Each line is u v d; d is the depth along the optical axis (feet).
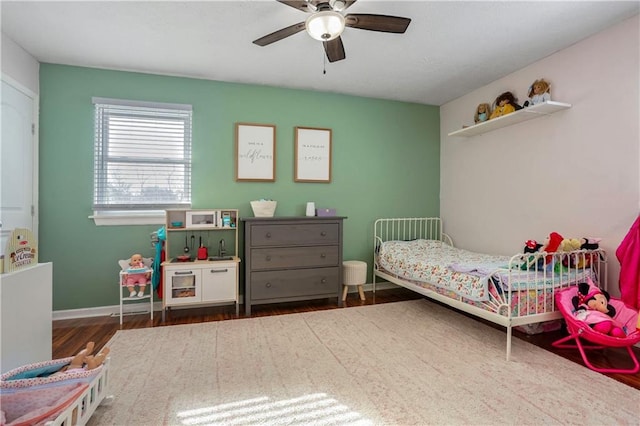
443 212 13.94
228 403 5.37
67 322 9.41
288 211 12.04
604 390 5.77
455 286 8.28
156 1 6.79
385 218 13.35
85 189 9.96
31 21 7.48
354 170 12.89
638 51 7.36
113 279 10.24
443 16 7.34
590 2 6.85
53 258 9.75
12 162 8.45
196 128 10.93
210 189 11.09
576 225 8.76
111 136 10.16
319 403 5.38
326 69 10.29
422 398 5.52
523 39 8.41
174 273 9.50
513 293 7.11
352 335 8.34
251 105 11.51
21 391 4.10
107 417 4.97
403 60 9.63
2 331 4.77
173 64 9.85
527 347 7.63
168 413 5.09
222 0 6.77
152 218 10.50
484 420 4.94
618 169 7.77
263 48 8.88
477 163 12.17
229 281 9.97
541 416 5.03
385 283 13.48
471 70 10.38
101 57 9.35
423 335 8.35
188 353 7.27
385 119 13.30
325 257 10.98
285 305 11.15
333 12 5.90
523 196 10.32
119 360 6.91
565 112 8.98
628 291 7.09
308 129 12.17
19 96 8.70
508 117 9.80
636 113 7.42
